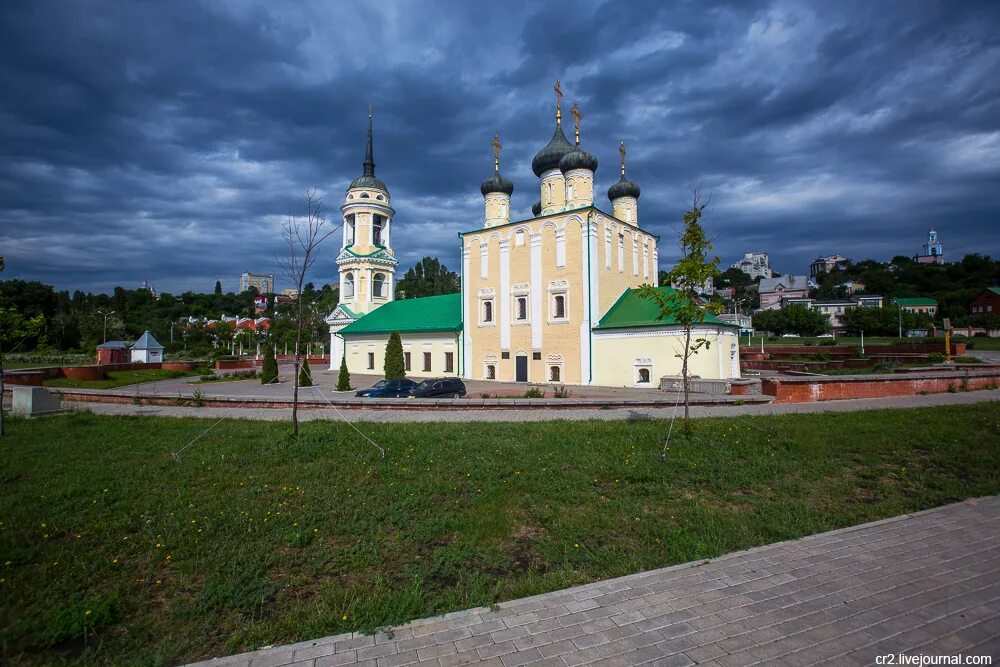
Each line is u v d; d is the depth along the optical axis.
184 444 13.09
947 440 12.04
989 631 4.73
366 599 5.49
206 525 7.53
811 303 115.69
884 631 4.74
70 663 4.61
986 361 37.56
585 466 10.44
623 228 38.41
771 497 8.66
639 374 32.00
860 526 7.19
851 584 5.61
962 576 5.78
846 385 20.33
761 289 161.00
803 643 4.57
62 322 80.56
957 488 8.74
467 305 40.78
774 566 6.05
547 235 36.25
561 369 35.19
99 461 11.40
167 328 107.06
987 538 6.77
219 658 4.49
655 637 4.68
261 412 19.69
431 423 15.99
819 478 9.57
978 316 78.38
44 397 18.84
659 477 9.66
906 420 14.55
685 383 13.15
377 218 58.66
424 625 4.95
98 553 6.73
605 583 5.66
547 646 4.57
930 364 35.03
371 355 49.78
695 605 5.21
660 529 7.23
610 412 18.42
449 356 43.19
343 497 8.80
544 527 7.53
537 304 36.53
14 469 10.77
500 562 6.47
